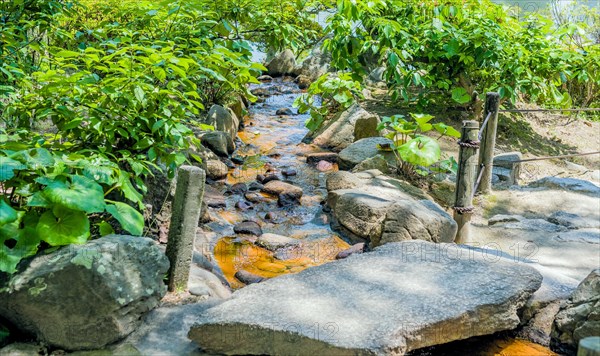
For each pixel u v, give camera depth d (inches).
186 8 204.1
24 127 163.2
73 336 116.6
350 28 263.4
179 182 134.8
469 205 185.9
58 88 153.3
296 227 202.4
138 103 157.2
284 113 344.8
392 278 135.4
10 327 118.6
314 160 262.4
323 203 220.1
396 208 181.9
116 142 170.4
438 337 118.8
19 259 114.7
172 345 119.6
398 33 265.4
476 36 257.1
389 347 107.8
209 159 242.5
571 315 130.7
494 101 222.4
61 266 114.6
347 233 195.3
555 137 315.3
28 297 114.2
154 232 172.1
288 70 461.4
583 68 278.1
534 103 355.3
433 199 224.8
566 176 271.4
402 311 119.8
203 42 213.6
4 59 191.0
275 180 236.7
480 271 139.6
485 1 290.0
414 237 175.3
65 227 119.6
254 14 239.8
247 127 317.1
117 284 118.1
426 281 134.0
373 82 363.6
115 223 162.2
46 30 226.5
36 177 127.6
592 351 76.3
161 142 162.9
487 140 225.6
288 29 244.4
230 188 230.1
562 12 385.7
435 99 319.9
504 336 135.9
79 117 152.6
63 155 133.5
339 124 287.7
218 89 303.1
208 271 154.9
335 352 107.5
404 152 207.2
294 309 120.2
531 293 135.4
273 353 113.3
